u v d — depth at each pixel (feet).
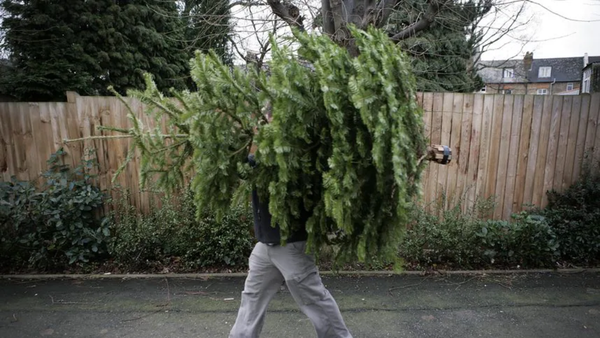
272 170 5.98
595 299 10.82
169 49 34.86
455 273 12.51
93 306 10.44
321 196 6.07
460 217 13.33
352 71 5.67
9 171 13.64
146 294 11.16
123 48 30.76
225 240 12.50
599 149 13.89
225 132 5.89
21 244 12.85
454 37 25.43
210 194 6.32
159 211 13.11
